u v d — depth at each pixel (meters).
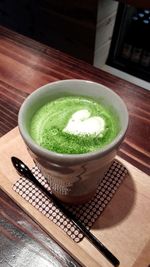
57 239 0.16
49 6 0.52
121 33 0.55
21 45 0.31
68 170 0.14
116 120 0.17
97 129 0.16
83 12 0.48
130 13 0.53
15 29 0.64
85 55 0.54
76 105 0.18
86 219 0.17
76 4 0.47
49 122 0.17
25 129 0.15
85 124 0.17
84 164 0.13
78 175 0.14
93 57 0.53
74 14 0.49
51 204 0.18
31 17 0.57
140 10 0.55
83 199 0.17
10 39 0.31
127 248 0.16
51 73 0.27
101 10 0.46
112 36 0.55
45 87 0.17
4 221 0.17
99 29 0.49
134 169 0.19
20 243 0.16
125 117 0.15
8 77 0.27
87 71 0.27
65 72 0.27
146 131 0.22
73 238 0.16
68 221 0.17
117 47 0.57
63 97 0.18
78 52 0.55
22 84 0.26
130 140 0.22
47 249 0.16
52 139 0.16
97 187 0.18
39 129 0.16
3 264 0.16
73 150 0.15
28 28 0.61
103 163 0.14
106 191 0.18
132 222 0.17
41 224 0.17
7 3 0.59
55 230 0.16
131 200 0.18
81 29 0.51
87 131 0.16
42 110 0.17
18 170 0.19
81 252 0.16
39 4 0.53
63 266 0.16
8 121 0.23
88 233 0.16
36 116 0.17
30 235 0.17
